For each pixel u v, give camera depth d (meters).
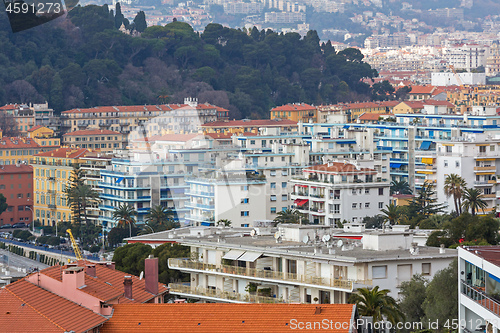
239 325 132.75
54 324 130.25
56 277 142.00
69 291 139.25
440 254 186.50
